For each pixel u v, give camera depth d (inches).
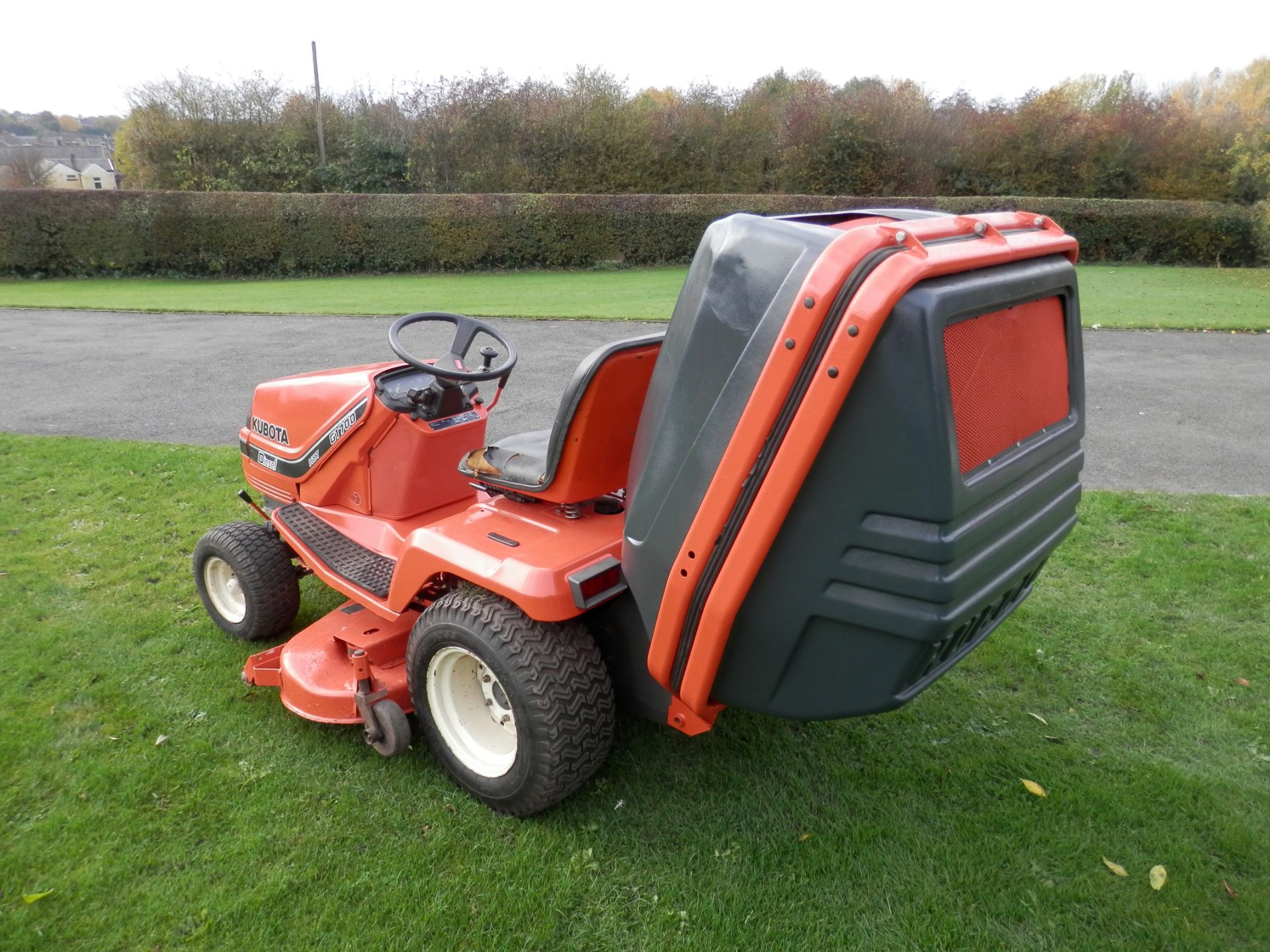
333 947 87.0
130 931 88.6
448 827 103.6
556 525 106.3
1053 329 90.4
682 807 107.7
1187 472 226.7
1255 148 803.4
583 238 773.9
